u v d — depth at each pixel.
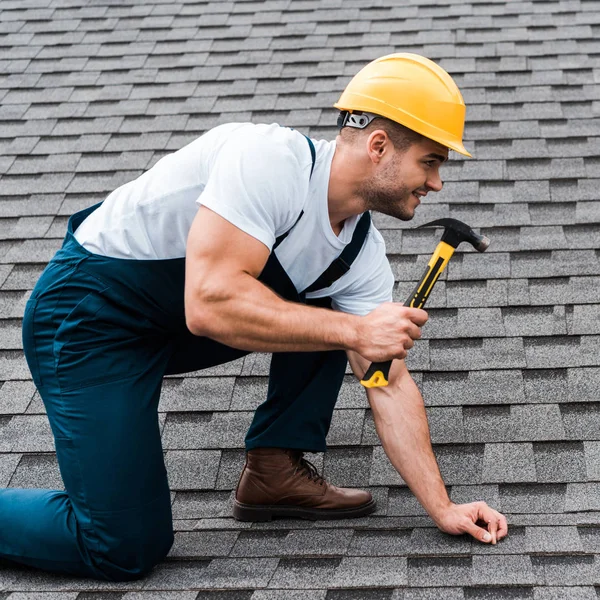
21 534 2.47
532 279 3.38
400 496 2.78
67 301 2.49
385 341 2.25
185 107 4.46
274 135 2.38
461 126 2.37
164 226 2.46
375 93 2.33
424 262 3.51
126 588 2.36
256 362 3.25
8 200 4.02
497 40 4.64
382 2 5.08
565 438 2.82
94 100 4.59
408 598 2.11
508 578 2.14
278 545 2.50
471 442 2.86
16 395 3.20
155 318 2.52
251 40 4.90
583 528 2.40
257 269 2.29
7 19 5.33
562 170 3.83
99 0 5.43
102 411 2.43
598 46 4.50
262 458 2.71
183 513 2.81
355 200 2.42
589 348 3.10
